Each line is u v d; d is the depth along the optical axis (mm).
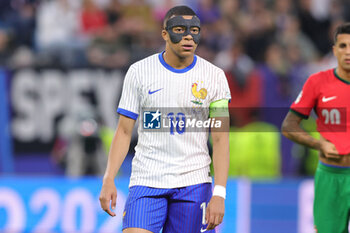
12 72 27188
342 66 14906
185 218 12719
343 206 15281
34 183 25141
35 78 27219
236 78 27453
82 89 27219
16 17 34656
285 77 27594
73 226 24734
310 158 26344
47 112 27141
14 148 27125
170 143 12625
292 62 34156
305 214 24109
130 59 29844
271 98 27375
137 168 12836
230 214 24172
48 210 24922
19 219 24953
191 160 12680
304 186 24219
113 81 27406
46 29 34844
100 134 26828
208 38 34625
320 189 15586
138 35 33500
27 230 24859
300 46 35000
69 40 33500
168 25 12414
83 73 27312
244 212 24188
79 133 26625
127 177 26078
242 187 24344
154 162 12664
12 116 27125
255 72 27609
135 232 12328
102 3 36344
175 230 12867
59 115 27156
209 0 36656
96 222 24688
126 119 12719
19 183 25156
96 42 31609
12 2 35062
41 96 27219
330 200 15430
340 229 15461
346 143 15047
